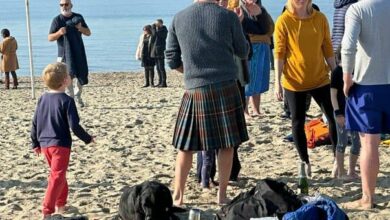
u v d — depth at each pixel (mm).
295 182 8617
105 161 10516
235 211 6395
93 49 49469
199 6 7262
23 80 31391
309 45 8359
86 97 20859
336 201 7688
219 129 7254
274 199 6336
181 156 7504
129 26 74812
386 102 6996
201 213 7324
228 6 8719
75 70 15398
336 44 9492
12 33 66312
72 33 15273
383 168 9117
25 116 16547
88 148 11547
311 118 13234
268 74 12742
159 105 17484
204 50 7191
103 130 13375
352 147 8414
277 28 8477
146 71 24750
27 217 7711
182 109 7379
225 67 7230
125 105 17750
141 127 13570
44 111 7430
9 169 10359
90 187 8844
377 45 6914
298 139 8617
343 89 7469
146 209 6480
